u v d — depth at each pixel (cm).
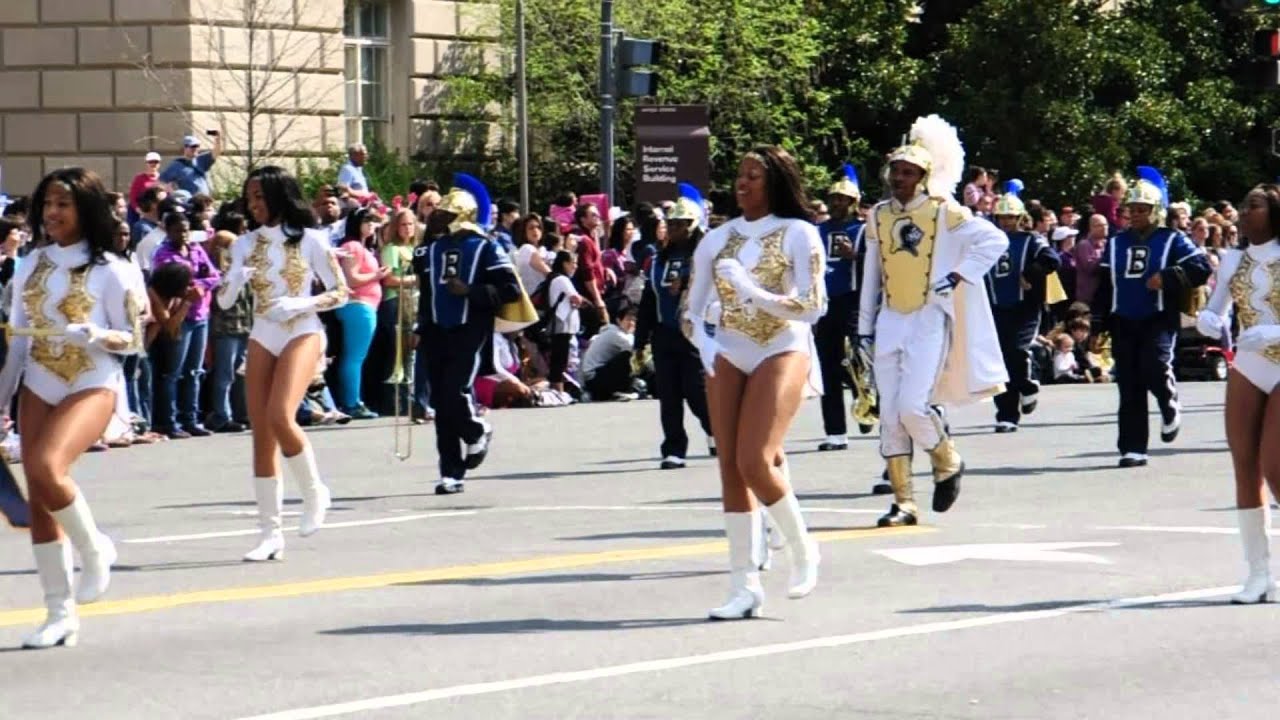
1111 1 5225
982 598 1349
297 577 1459
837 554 1542
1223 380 3431
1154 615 1291
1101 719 1021
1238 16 5072
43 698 1072
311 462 1577
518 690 1080
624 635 1231
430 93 4275
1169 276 2120
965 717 1023
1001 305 2492
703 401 2177
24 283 1234
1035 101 4847
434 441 2439
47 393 1227
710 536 1650
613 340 2991
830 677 1113
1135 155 4997
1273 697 1070
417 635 1235
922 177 1678
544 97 4334
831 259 2277
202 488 2016
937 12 5253
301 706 1045
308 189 3744
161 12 3694
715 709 1038
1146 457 2152
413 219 2758
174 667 1147
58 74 3722
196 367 2488
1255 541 1336
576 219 3173
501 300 1947
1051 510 1803
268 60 3794
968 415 2738
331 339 2688
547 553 1566
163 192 2567
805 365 1291
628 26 4350
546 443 2417
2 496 1208
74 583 1409
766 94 4566
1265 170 5103
